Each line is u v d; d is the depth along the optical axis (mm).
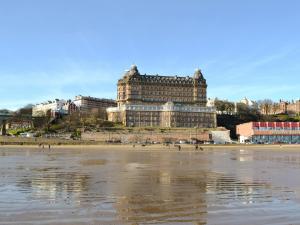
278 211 32719
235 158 114250
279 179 55750
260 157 121688
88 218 30062
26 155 124938
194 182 51562
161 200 37438
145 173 63938
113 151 164125
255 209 33469
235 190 44156
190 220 29641
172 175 60875
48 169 71500
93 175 60406
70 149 183375
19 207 33781
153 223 28734
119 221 29250
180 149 185000
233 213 31969
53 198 38281
